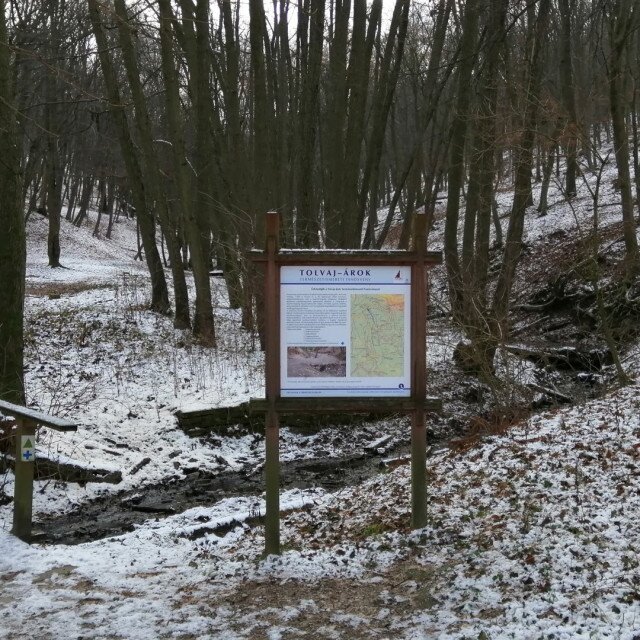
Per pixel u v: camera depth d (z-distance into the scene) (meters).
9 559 5.82
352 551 5.68
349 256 5.50
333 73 16.00
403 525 6.14
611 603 4.16
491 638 3.93
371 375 5.59
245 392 13.02
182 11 15.78
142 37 23.84
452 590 4.70
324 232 17.38
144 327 16.94
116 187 55.25
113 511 8.91
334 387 5.57
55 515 8.71
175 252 17.28
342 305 5.56
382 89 16.94
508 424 9.96
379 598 4.73
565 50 20.72
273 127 18.08
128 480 10.09
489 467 7.39
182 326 17.19
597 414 8.97
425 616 4.36
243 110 24.38
